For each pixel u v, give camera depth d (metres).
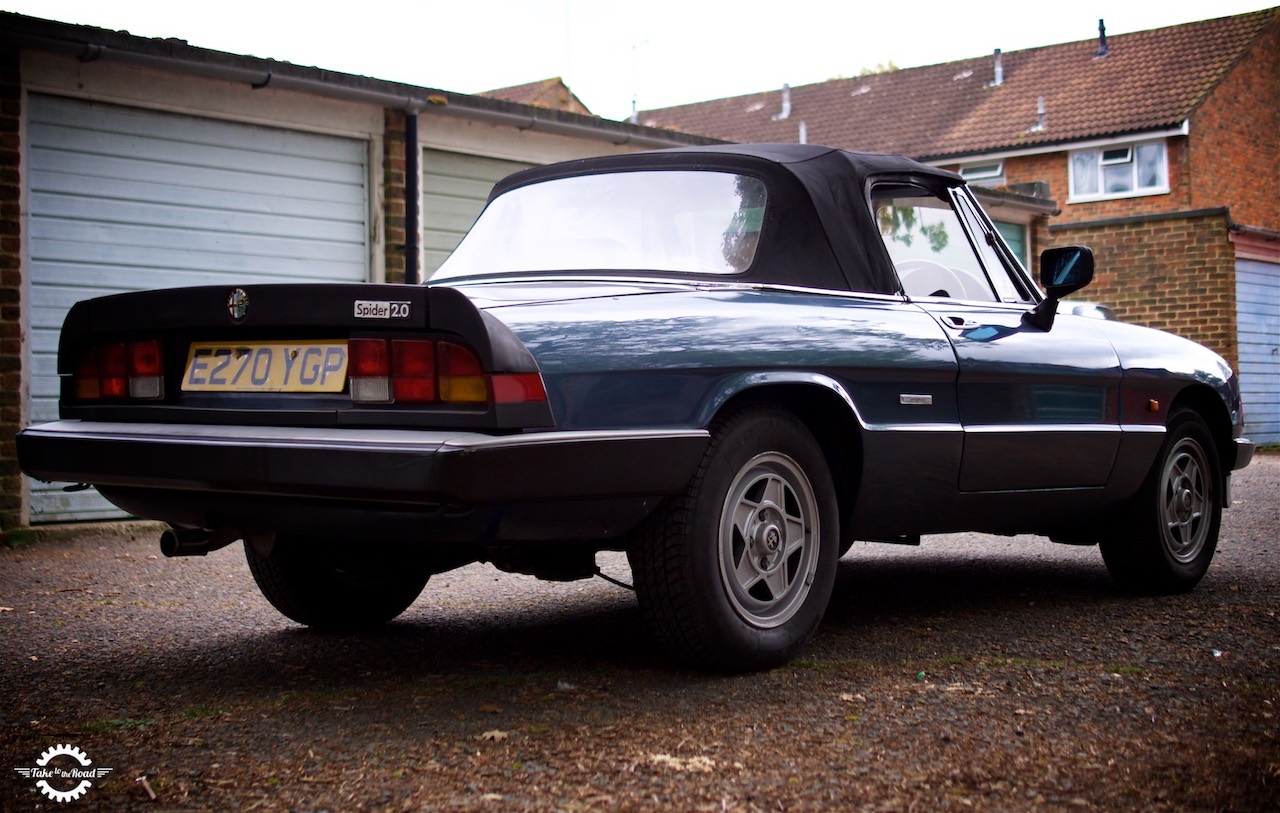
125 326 3.27
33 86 7.36
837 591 4.94
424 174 9.62
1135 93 28.91
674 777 2.53
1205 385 4.98
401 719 2.99
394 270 9.24
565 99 29.62
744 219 3.67
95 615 4.59
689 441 3.11
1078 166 28.61
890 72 35.66
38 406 7.45
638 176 3.92
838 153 3.91
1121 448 4.52
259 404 3.04
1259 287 16.92
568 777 2.53
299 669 3.58
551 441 2.82
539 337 2.92
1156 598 4.77
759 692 3.20
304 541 3.31
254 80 8.23
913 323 3.78
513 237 3.93
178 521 3.34
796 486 3.50
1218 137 28.12
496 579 5.42
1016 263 4.52
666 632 3.29
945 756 2.67
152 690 3.33
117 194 7.82
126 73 7.78
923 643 3.86
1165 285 16.48
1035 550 6.34
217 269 8.32
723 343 3.22
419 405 2.82
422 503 2.74
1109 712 3.02
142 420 3.23
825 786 2.47
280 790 2.48
